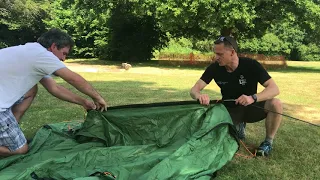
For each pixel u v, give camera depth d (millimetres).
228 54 3500
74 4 21516
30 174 2570
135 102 6961
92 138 3551
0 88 2918
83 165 2896
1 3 27172
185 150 2857
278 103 3570
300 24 20562
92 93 3229
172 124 3469
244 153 3674
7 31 29359
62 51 3191
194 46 32750
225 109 3340
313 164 3361
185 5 17172
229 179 2945
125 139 3465
